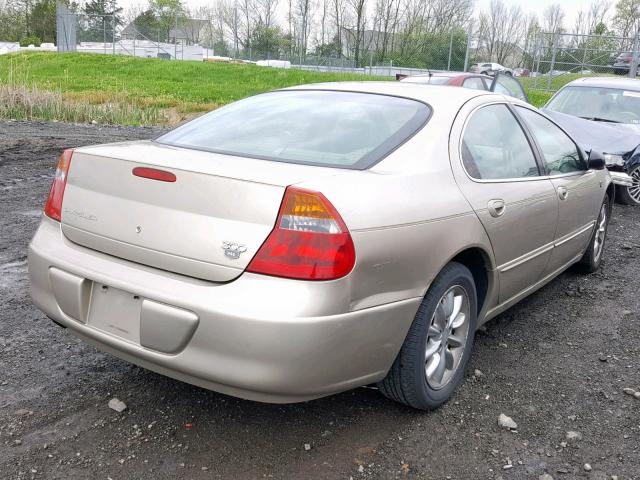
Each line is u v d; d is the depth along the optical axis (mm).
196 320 2342
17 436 2684
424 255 2695
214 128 3285
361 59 63125
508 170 3557
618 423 3027
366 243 2420
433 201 2795
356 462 2633
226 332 2295
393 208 2574
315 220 2314
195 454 2631
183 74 30359
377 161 2814
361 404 3096
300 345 2279
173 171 2459
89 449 2627
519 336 4047
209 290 2355
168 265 2459
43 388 3090
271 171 2498
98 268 2615
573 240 4523
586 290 5004
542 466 2662
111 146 2961
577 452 2771
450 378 3137
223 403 3035
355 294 2410
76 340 3641
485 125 3496
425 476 2566
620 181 7523
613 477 2605
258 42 66375
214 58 51469
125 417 2877
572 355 3789
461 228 2932
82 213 2736
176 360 2418
